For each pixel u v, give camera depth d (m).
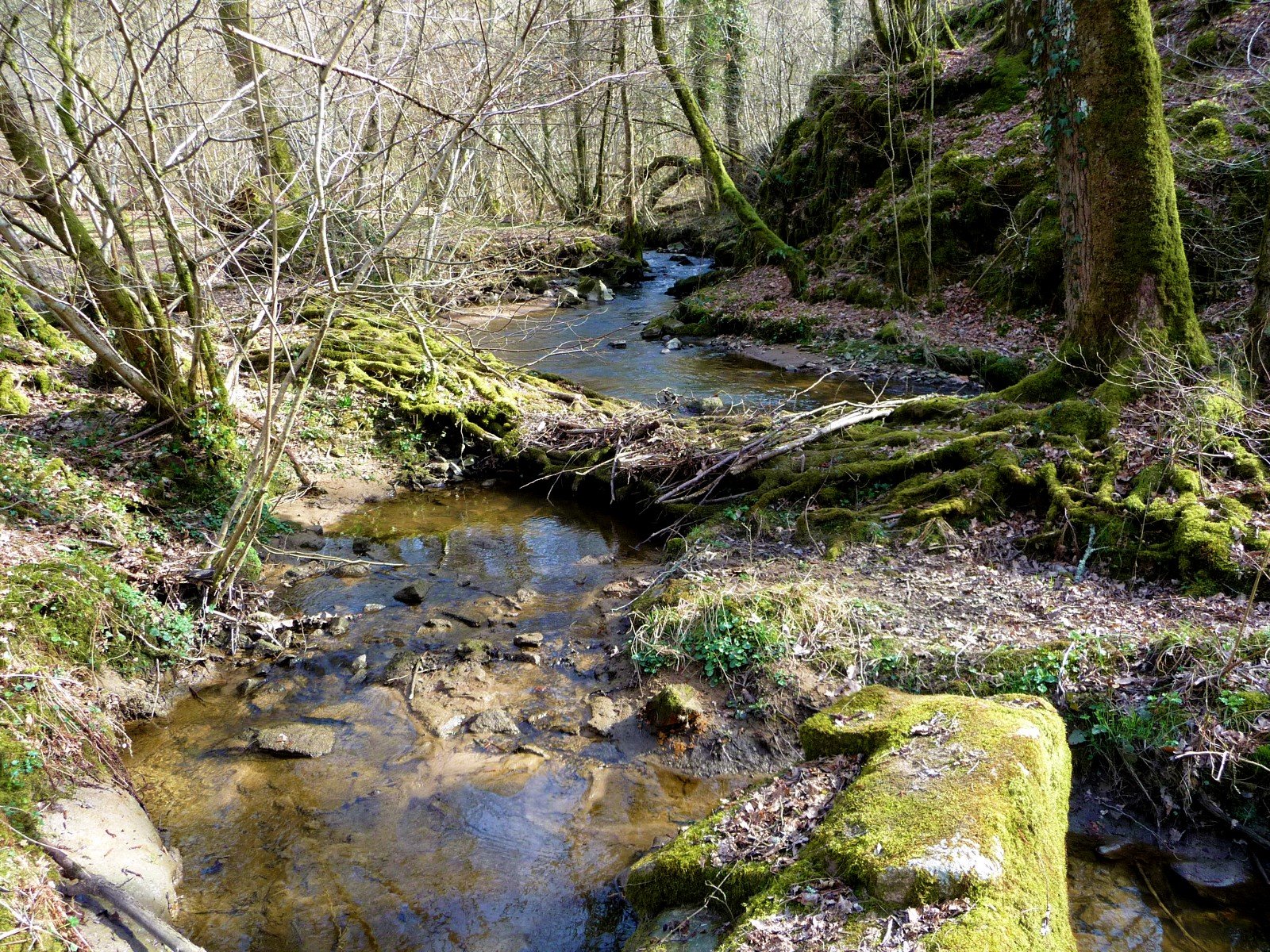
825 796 4.23
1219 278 13.34
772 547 7.88
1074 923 4.27
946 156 18.67
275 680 6.54
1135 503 6.91
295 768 5.57
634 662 6.43
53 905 3.86
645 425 10.10
